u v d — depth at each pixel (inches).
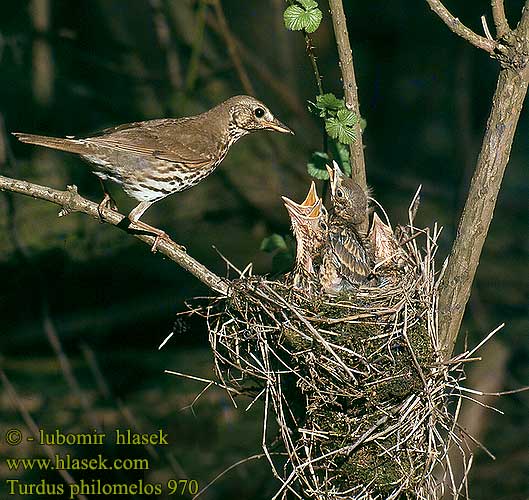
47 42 715.4
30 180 628.7
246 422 558.3
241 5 826.8
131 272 625.9
